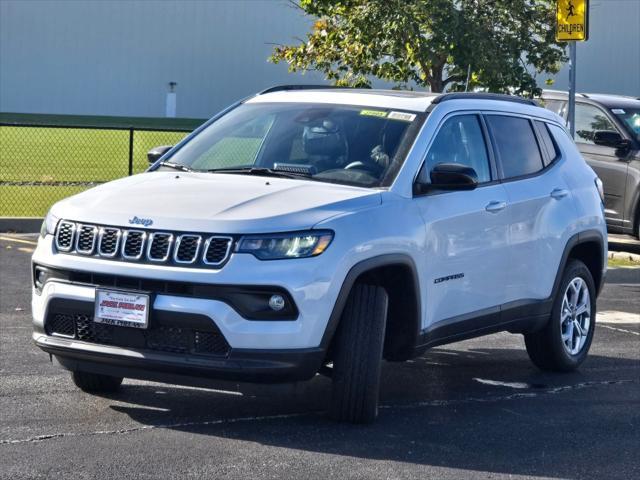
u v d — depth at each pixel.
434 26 14.24
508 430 6.59
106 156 26.94
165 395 7.00
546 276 7.96
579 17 13.68
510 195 7.55
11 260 12.67
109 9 53.06
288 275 5.82
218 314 5.75
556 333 8.18
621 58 46.66
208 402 6.87
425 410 6.98
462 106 7.42
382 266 6.27
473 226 7.12
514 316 7.65
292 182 6.56
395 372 8.14
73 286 6.05
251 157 7.10
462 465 5.80
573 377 8.26
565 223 8.12
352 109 7.23
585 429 6.71
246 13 54.81
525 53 15.80
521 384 7.93
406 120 7.06
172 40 54.00
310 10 15.15
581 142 16.06
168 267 5.84
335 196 6.29
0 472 5.32
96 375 6.84
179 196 6.23
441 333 6.93
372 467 5.67
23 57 52.19
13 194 18.56
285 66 55.72
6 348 8.25
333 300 5.98
